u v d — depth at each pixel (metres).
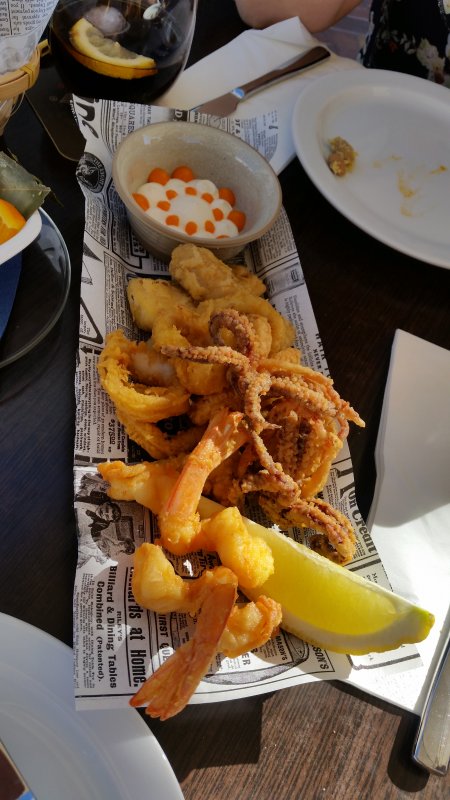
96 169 0.42
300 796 0.27
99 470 0.31
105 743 0.25
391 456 0.40
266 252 0.44
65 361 0.36
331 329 0.44
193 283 0.38
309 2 0.60
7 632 0.25
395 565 0.36
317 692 0.30
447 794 0.29
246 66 0.55
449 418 0.43
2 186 0.33
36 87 0.45
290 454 0.34
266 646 0.29
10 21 0.32
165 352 0.31
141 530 0.31
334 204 0.46
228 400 0.35
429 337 0.46
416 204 0.51
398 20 0.69
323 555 0.33
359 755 0.29
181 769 0.27
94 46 0.41
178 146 0.44
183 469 0.31
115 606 0.28
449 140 0.56
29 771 0.24
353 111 0.55
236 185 0.45
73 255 0.40
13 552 0.29
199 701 0.27
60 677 0.26
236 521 0.30
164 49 0.43
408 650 0.31
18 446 0.32
